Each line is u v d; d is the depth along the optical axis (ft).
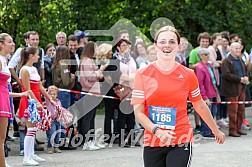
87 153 60.18
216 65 75.66
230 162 54.34
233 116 73.97
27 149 53.42
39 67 62.64
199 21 124.67
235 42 76.79
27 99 54.54
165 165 32.68
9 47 47.88
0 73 44.55
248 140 70.38
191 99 33.60
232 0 127.44
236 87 73.82
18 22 116.26
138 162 54.60
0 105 44.39
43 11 115.65
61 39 65.31
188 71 32.81
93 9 117.39
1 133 44.68
